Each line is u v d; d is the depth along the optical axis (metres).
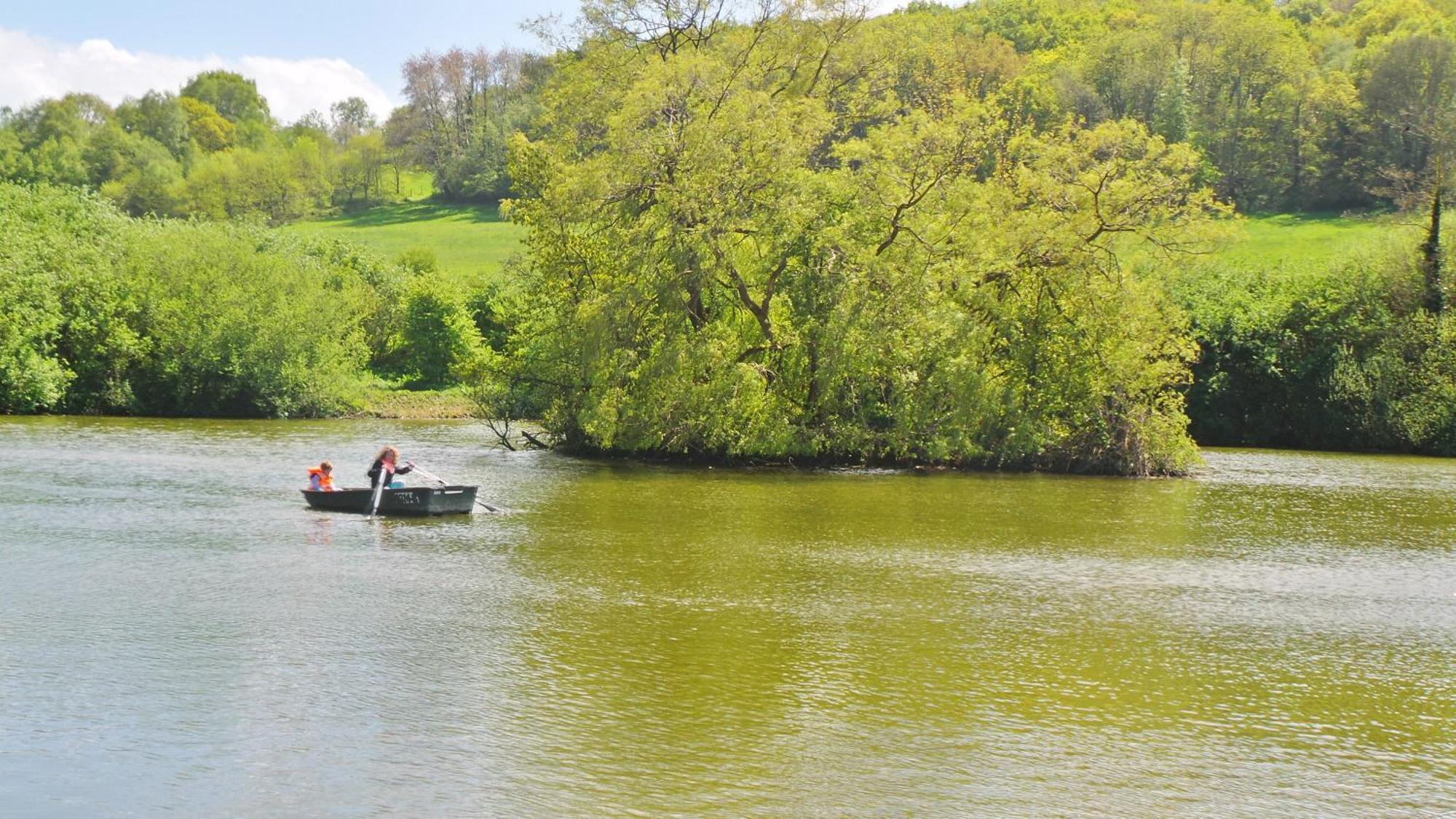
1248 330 57.94
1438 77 86.75
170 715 13.95
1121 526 29.08
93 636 17.23
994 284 41.81
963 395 40.09
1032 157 43.56
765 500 32.47
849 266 40.38
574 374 42.91
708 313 42.06
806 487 35.56
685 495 33.16
